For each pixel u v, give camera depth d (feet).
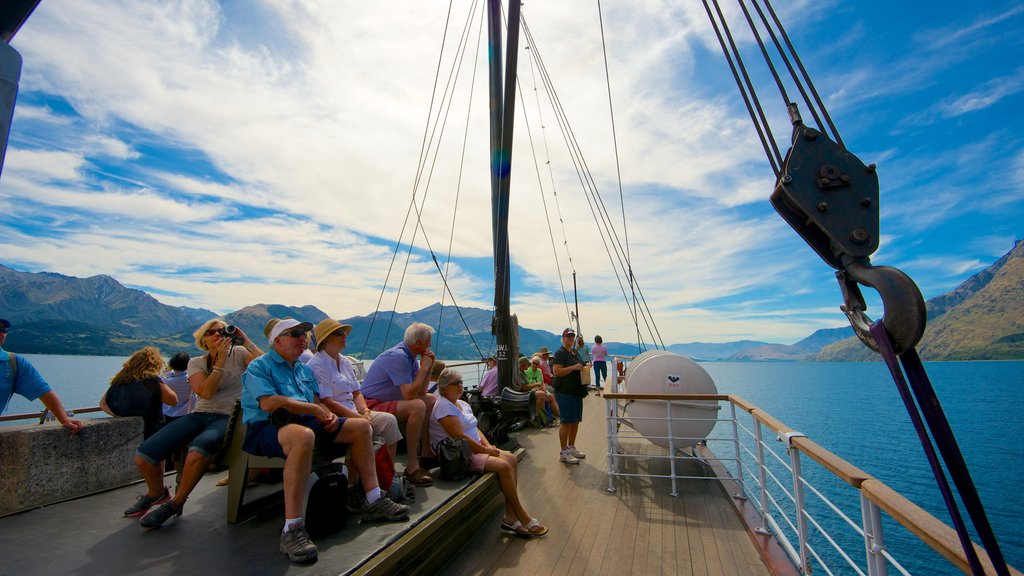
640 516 15.67
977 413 396.57
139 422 14.52
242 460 11.18
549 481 19.54
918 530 5.86
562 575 11.66
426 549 11.25
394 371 15.26
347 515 12.02
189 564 9.09
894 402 472.03
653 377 21.83
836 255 4.77
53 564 9.01
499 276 24.72
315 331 13.65
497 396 22.30
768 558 12.46
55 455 12.46
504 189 24.06
